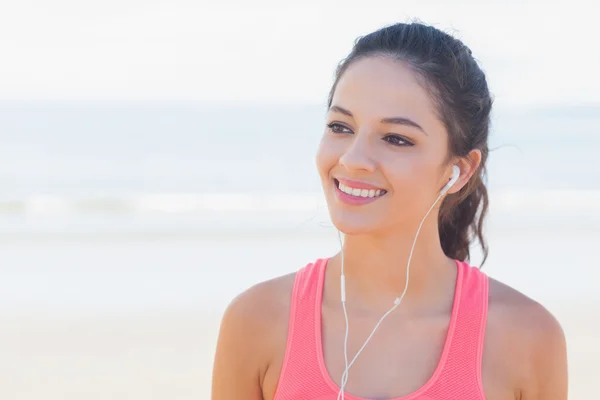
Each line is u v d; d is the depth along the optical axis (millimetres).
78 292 10898
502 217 16250
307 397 2783
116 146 24578
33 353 8656
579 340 8883
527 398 2922
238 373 3014
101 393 7645
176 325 9539
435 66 2793
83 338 9117
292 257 12664
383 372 2807
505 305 2957
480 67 3154
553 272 11727
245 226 15234
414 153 2756
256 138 25547
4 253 13133
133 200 18141
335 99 2820
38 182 21375
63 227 15406
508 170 21641
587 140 24656
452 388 2752
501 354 2873
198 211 17109
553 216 16297
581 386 7613
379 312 2902
